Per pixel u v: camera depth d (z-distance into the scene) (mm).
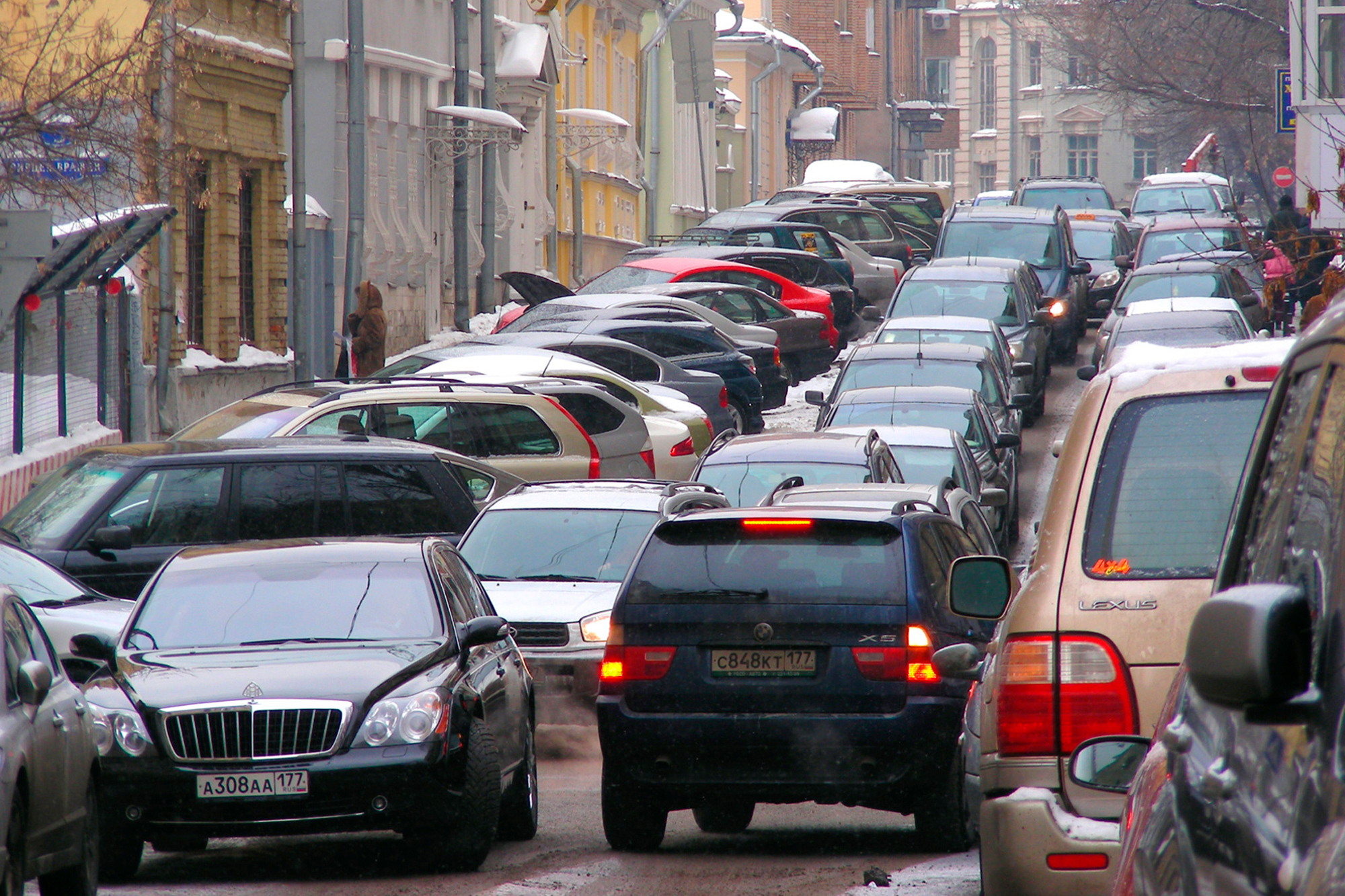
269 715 33125
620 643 34406
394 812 32812
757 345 107812
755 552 34656
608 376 81312
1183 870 11227
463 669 35031
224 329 102438
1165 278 119500
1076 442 21828
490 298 145125
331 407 66188
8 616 29688
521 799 37438
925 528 36406
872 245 167250
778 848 36094
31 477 72250
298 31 102688
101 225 69562
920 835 34531
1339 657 9430
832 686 33500
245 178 107188
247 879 33719
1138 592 20703
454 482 54750
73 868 30141
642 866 33625
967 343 97250
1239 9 189375
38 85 65188
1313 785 9227
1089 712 20516
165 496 52375
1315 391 11602
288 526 52625
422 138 138000
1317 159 98812
